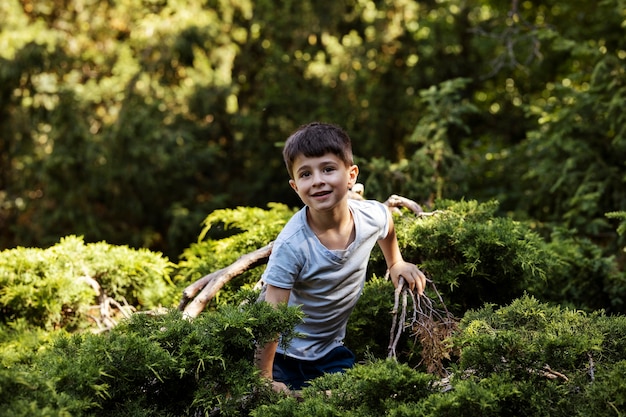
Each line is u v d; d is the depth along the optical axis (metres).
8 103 8.43
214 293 3.09
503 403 2.06
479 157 6.97
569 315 2.42
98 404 2.06
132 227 8.99
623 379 2.01
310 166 2.44
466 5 8.46
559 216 5.86
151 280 3.70
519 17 7.52
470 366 2.21
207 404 2.18
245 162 9.24
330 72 8.55
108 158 8.13
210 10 8.92
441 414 1.97
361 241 2.56
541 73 8.79
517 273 3.17
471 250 3.05
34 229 8.67
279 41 9.05
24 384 1.96
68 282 3.36
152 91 8.38
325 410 2.05
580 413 2.01
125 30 9.26
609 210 5.54
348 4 8.88
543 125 6.27
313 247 2.47
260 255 3.19
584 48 6.14
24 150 8.72
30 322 3.42
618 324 2.36
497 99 9.06
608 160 5.61
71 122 8.09
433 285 2.90
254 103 9.30
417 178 5.35
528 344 2.20
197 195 9.17
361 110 8.59
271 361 2.39
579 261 3.89
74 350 2.28
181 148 8.24
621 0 6.14
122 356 2.18
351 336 3.11
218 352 2.21
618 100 5.27
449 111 5.73
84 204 8.44
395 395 2.14
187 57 8.45
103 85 8.30
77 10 9.09
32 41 8.22
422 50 8.40
